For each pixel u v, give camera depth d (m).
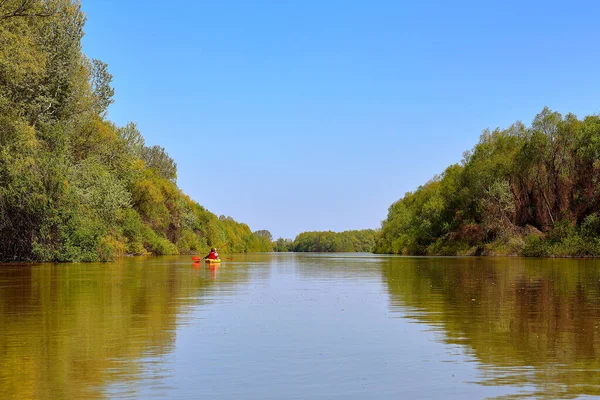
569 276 27.56
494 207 71.44
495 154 75.25
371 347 9.44
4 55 31.97
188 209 99.06
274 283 23.72
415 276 28.70
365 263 51.47
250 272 33.66
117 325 11.53
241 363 8.27
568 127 65.19
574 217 62.88
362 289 20.61
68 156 45.25
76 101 46.62
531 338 10.19
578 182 63.12
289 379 7.43
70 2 44.62
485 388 6.95
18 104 36.72
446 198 86.31
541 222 68.31
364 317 12.90
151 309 14.14
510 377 7.44
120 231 68.12
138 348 9.27
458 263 47.03
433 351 9.10
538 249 63.72
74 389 6.86
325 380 7.37
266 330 11.07
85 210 45.56
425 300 16.53
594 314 13.24
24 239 40.84
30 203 38.41
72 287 20.42
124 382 7.19
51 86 41.72
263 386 7.09
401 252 103.00
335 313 13.63
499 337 10.30
